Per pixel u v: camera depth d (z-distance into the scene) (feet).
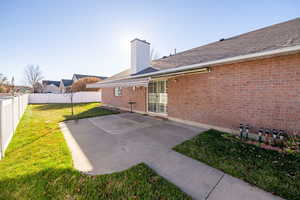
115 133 30.17
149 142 24.70
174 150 21.09
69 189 12.55
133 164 17.15
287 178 13.62
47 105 90.68
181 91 39.32
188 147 21.86
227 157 18.31
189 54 48.32
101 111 62.08
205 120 33.68
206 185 13.20
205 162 17.34
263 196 11.66
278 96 22.75
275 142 21.75
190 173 15.17
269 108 23.73
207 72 32.81
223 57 27.76
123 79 58.90
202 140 24.89
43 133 29.91
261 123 24.70
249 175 14.32
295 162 16.66
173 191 12.25
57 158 18.26
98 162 17.67
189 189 12.69
